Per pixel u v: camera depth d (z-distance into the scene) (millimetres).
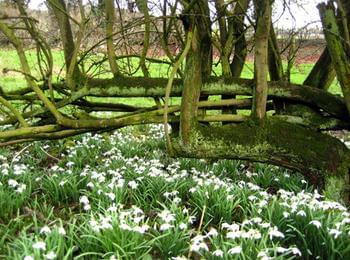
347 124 6332
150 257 4137
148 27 6523
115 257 4031
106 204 5699
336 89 13984
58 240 4066
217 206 5660
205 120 6176
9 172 6902
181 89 6273
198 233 4398
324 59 6551
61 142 9789
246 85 6180
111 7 6301
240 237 4328
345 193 6164
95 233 4363
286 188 7066
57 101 7129
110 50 6418
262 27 5812
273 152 6059
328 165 6121
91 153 9133
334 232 4184
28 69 5719
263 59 5926
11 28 5621
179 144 6059
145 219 5613
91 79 6426
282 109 6527
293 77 15773
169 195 6355
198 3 5668
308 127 6414
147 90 6293
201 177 7512
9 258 3900
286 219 4996
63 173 6898
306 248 4484
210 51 6324
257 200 5887
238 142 5992
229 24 6539
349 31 6012
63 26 6457
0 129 10305
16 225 4930
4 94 6781
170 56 6418
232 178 7715
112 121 6086
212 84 6188
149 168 7371
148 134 11328
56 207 6066
